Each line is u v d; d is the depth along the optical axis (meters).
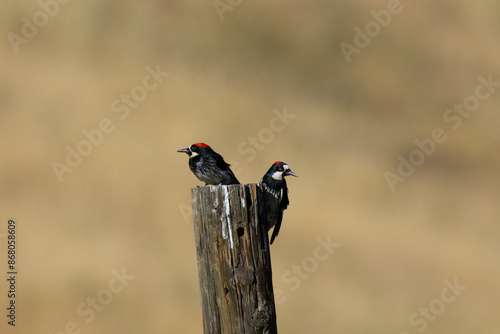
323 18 29.67
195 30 26.97
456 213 21.83
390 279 17.06
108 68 23.59
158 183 18.95
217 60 25.91
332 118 25.23
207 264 5.43
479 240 20.23
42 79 22.03
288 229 18.03
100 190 18.17
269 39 27.81
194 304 14.66
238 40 27.19
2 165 18.16
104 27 25.34
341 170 22.22
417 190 22.56
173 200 18.42
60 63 23.05
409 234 19.59
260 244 5.46
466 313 15.93
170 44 25.67
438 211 21.61
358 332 15.13
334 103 26.19
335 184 21.42
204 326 5.49
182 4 27.75
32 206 17.05
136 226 17.22
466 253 19.05
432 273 17.61
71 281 14.49
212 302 5.41
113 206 17.70
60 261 15.16
